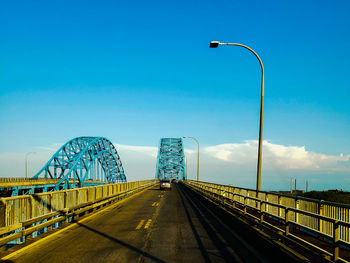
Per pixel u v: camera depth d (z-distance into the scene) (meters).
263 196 13.39
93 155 93.25
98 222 14.40
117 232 11.80
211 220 15.23
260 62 15.01
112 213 18.08
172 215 17.14
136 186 42.44
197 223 14.19
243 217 12.55
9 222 9.10
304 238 8.98
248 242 10.07
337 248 5.93
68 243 9.81
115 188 27.17
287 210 8.46
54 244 9.66
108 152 107.25
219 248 9.20
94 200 18.58
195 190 35.72
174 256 8.23
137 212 18.58
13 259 7.87
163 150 136.50
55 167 88.31
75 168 83.06
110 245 9.53
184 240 10.34
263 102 14.58
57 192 13.34
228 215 14.95
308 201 9.45
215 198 20.20
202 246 9.45
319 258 6.45
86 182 88.38
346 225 5.58
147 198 30.59
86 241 10.12
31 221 10.12
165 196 33.97
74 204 15.52
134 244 9.70
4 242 8.41
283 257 7.88
